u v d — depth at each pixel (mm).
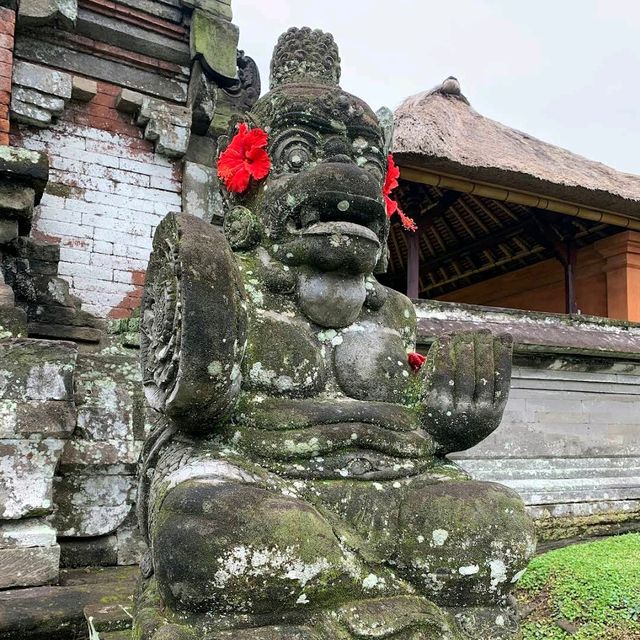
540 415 6516
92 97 5703
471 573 2041
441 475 2305
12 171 3906
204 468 1979
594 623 3809
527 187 7230
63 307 4863
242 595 1761
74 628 2672
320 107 2594
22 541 3018
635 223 8211
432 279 11523
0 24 4922
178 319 2018
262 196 2623
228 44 6117
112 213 5738
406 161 6551
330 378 2395
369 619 1896
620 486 6711
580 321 6988
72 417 3135
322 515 2025
